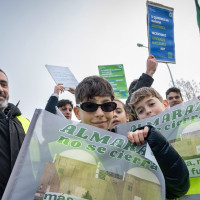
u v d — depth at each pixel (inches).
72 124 57.6
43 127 54.9
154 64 134.9
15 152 80.8
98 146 55.7
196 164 73.3
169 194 60.3
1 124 86.9
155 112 95.3
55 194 49.5
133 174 53.9
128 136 57.7
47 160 52.0
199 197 69.8
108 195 51.6
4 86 104.9
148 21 175.5
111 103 71.2
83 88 74.2
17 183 48.9
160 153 55.6
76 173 52.1
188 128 77.4
